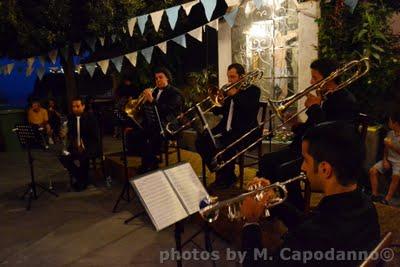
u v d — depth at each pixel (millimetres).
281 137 5484
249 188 1999
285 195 1845
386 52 4992
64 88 9891
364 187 4582
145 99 4285
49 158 7363
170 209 2230
